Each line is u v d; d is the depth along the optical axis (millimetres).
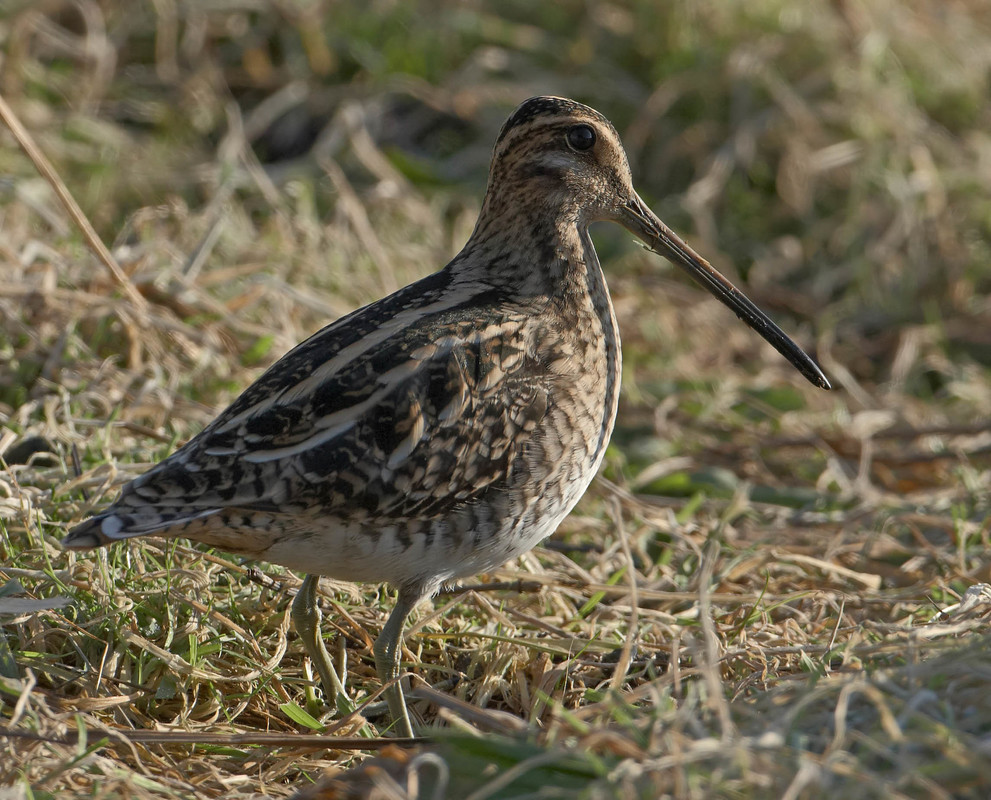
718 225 16266
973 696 6559
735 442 13102
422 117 16984
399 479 7707
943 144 17031
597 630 9234
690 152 16641
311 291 13406
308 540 7773
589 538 10906
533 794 6145
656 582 10117
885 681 6652
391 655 8109
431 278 8930
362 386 7734
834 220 16312
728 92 16922
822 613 9484
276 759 7617
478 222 9109
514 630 9148
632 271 15820
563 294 8703
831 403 14117
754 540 11094
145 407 10844
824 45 17250
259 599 8953
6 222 13305
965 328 15500
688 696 6629
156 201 15297
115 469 9586
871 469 12859
